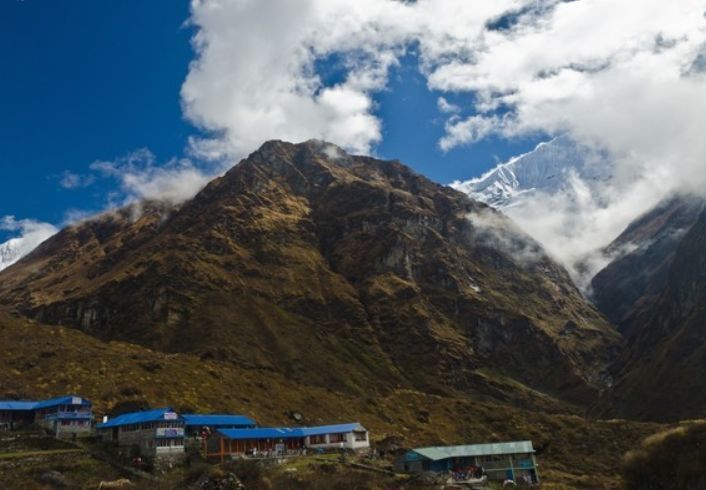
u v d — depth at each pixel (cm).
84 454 9331
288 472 9388
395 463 11331
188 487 8075
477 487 10100
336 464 10356
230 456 10412
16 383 12444
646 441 6950
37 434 9988
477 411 19788
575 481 11656
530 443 11794
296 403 16700
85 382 13162
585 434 16938
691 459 6400
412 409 19788
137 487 8031
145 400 12406
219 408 13925
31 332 16550
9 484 7831
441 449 11512
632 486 6769
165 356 17575
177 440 10025
